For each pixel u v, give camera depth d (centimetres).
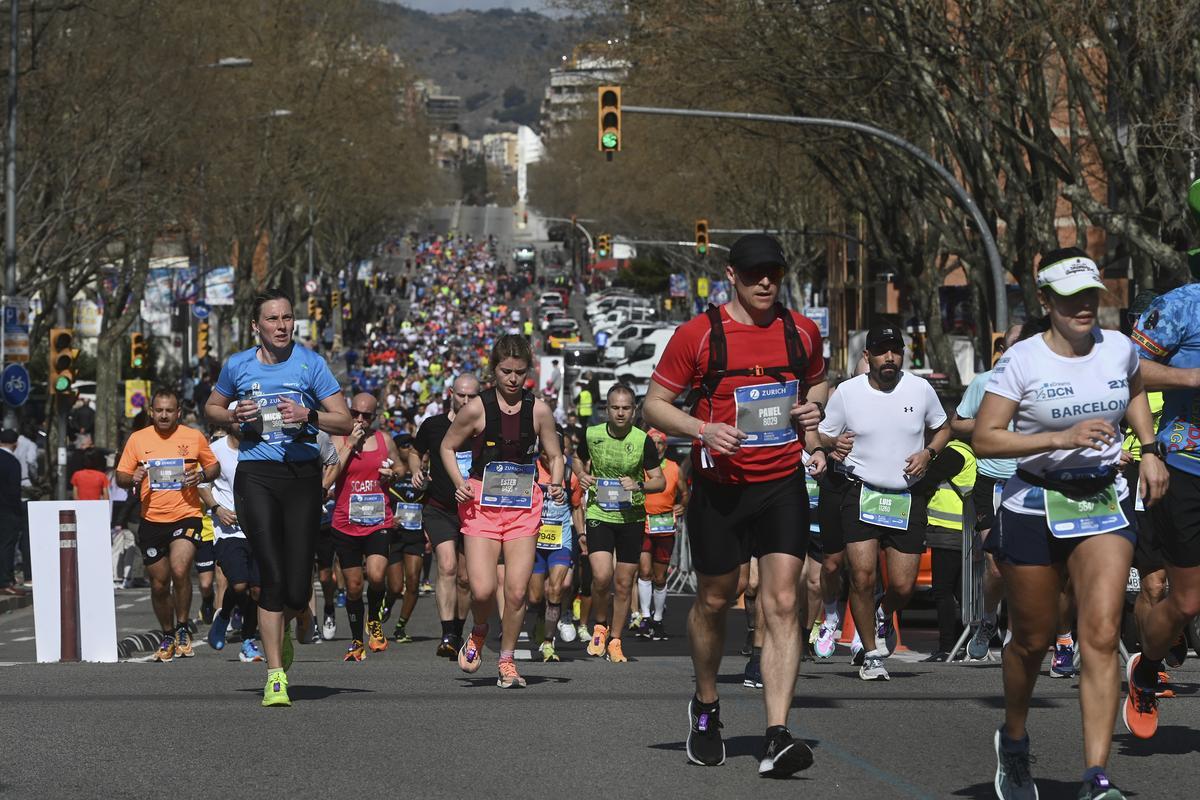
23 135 9244
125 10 9544
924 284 9288
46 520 3572
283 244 17200
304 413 2353
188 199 11150
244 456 2377
